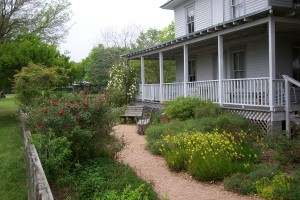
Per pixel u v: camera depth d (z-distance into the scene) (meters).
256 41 14.05
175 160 7.57
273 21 9.67
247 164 6.79
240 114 11.28
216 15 16.67
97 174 5.91
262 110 10.29
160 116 15.12
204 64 18.00
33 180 4.39
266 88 10.31
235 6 15.45
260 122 10.51
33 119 7.32
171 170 7.58
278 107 9.98
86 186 5.37
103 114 7.47
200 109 11.79
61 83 17.86
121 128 14.89
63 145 6.26
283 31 12.50
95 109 7.32
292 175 6.46
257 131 10.10
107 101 7.83
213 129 9.48
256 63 14.12
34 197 4.12
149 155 9.25
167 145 8.89
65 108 7.02
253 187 5.89
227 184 6.19
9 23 22.48
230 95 11.91
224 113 11.59
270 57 9.81
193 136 8.50
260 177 6.18
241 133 8.95
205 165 6.82
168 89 16.22
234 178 6.34
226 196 5.84
